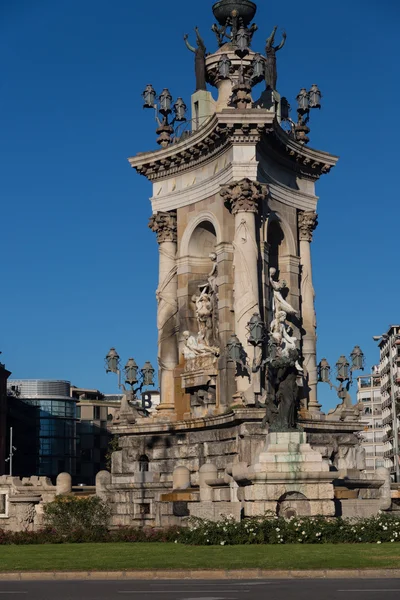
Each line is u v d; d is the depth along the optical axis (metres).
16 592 19.56
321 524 30.69
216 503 33.34
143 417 48.88
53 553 29.05
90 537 38.47
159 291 50.44
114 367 49.66
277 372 33.97
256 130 45.47
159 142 51.16
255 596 18.12
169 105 51.22
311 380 49.03
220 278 46.44
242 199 45.16
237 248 45.06
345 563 23.27
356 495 37.09
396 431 144.12
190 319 49.09
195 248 49.69
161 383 49.56
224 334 45.84
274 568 22.69
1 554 29.31
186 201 49.62
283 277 49.00
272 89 51.22
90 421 158.62
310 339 49.38
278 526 30.50
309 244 50.38
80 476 155.75
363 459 48.00
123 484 43.72
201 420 45.34
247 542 30.03
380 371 162.75
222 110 45.25
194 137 47.91
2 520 44.06
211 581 21.59
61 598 18.25
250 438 42.28
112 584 21.20
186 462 46.66
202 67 51.28
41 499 44.44
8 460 135.62
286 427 33.22
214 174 47.72
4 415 132.75
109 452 118.19
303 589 19.36
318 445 46.34
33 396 149.00
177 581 21.75
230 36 51.97
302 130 50.88
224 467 44.12
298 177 50.41
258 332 43.09
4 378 133.38
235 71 50.09
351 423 47.41
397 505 38.62
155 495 43.12
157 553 27.41
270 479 31.64
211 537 30.44
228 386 45.09
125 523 43.38
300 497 31.94
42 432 148.75
